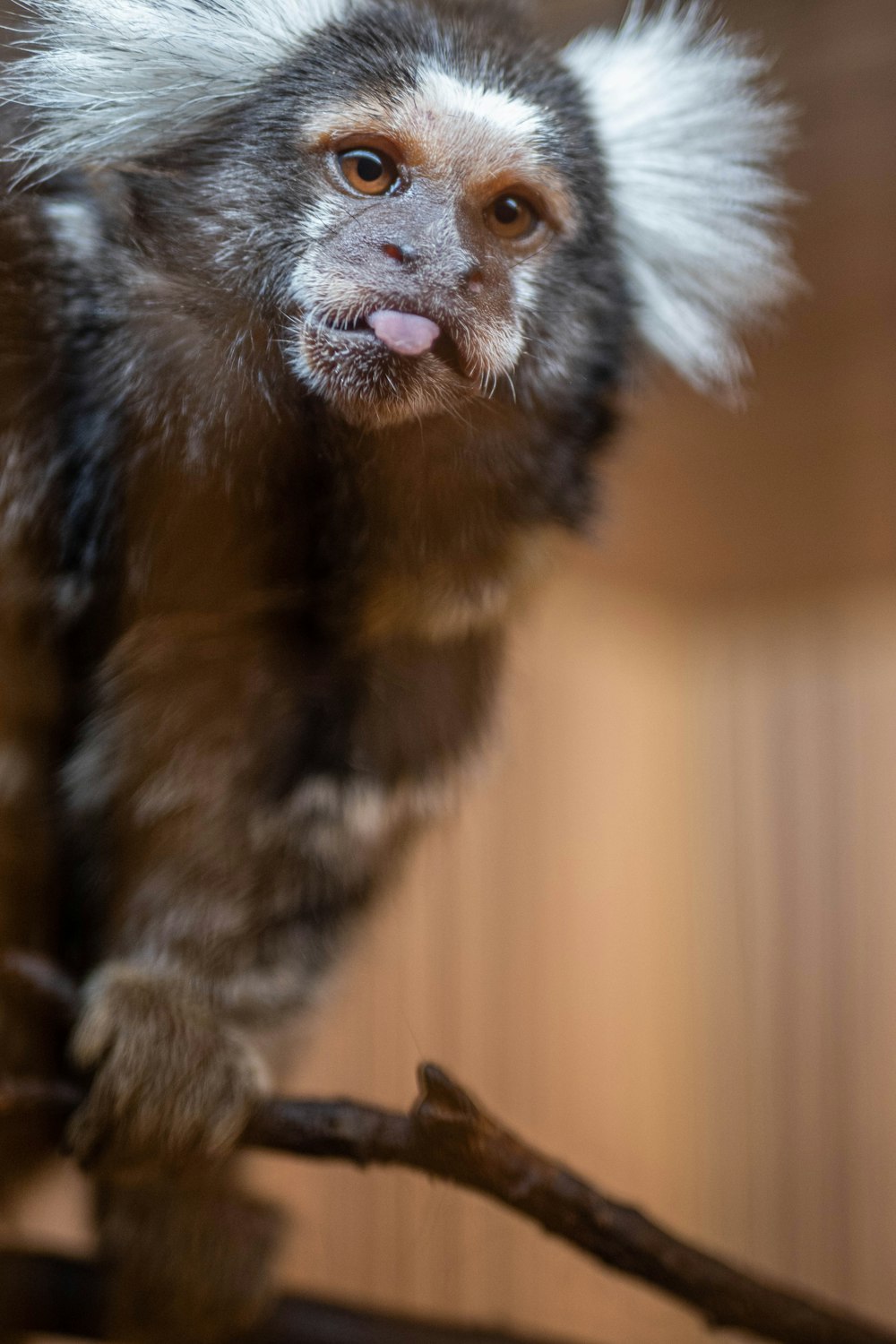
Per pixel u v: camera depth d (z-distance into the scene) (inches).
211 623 10.9
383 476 10.9
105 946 11.2
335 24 11.0
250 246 10.7
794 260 12.8
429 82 10.9
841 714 18.2
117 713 11.0
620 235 12.0
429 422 10.9
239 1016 11.4
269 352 10.7
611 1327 14.6
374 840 11.6
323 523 10.9
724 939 18.1
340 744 11.4
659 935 17.7
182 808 11.1
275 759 11.2
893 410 13.9
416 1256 14.7
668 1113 17.3
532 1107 16.0
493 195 11.0
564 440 11.6
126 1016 10.9
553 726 17.0
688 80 12.3
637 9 12.3
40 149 10.7
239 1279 11.6
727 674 18.7
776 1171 17.3
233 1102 10.7
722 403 13.2
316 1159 10.2
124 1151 10.7
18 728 10.8
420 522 11.1
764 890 18.1
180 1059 10.8
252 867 11.3
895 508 15.4
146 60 10.8
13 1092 10.5
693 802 18.5
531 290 11.2
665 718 18.4
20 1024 10.8
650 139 12.1
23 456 10.6
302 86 10.9
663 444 14.4
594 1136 16.5
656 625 18.6
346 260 10.6
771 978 17.8
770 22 12.1
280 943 11.5
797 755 18.4
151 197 10.8
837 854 18.0
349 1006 15.2
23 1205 11.8
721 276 12.4
